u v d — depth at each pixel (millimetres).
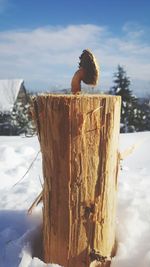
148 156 6207
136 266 2232
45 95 2195
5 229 2854
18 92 38375
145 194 3352
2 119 26328
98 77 2240
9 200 3592
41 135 2236
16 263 2320
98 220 2217
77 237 2217
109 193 2236
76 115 2090
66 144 2131
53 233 2268
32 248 2475
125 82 24922
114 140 2197
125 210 2756
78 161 2145
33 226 2842
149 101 26688
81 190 2174
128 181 4250
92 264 2232
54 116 2123
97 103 2100
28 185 4223
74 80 2271
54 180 2209
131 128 24359
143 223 2629
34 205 2965
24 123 24797
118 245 2406
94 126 2113
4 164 5203
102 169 2172
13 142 7555
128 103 24594
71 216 2201
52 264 2184
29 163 5434
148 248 2336
